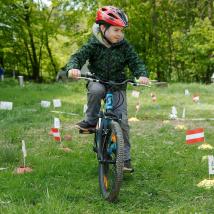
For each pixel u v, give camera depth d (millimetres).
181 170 6496
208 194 5422
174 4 34281
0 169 6484
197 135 7137
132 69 5602
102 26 5422
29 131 9789
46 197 5086
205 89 22219
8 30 35594
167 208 4941
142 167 6656
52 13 37500
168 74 35031
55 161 6824
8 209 4781
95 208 4926
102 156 5270
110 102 5336
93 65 5613
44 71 43219
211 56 31469
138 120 11641
